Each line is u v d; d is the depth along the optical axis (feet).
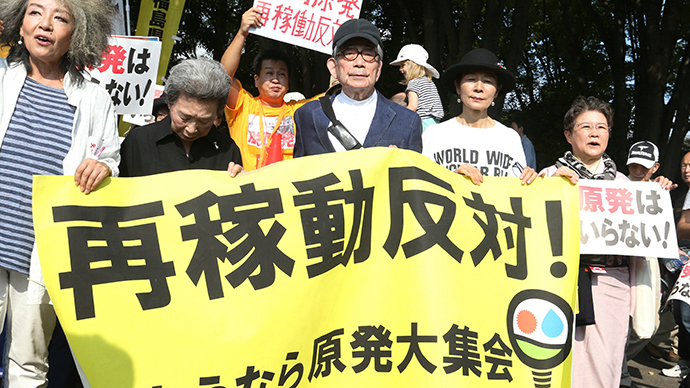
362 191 9.45
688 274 15.57
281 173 9.37
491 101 11.97
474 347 9.07
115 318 8.41
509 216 9.81
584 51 63.36
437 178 9.71
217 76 9.52
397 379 8.94
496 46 36.17
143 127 10.48
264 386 8.50
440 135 11.99
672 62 63.72
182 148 10.28
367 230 9.39
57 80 9.98
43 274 8.36
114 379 8.21
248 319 8.67
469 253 9.48
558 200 10.00
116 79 17.34
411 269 9.27
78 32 9.77
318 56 42.60
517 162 11.87
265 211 9.13
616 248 11.54
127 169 10.22
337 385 8.87
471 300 9.26
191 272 8.74
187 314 8.57
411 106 18.57
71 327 8.29
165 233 8.83
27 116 9.48
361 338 9.02
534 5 63.10
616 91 52.29
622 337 11.69
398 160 9.64
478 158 11.75
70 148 9.64
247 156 13.47
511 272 9.56
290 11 14.16
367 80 10.80
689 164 18.17
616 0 51.65
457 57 37.45
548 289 9.55
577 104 12.32
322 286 9.05
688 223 14.85
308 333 8.84
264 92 13.97
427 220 9.43
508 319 9.35
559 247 9.78
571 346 9.44
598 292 11.68
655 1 46.91
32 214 9.27
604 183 11.84
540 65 76.59
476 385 8.94
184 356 8.40
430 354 8.95
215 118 10.08
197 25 50.67
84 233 8.58
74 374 11.63
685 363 17.78
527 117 54.08
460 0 51.55
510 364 9.15
